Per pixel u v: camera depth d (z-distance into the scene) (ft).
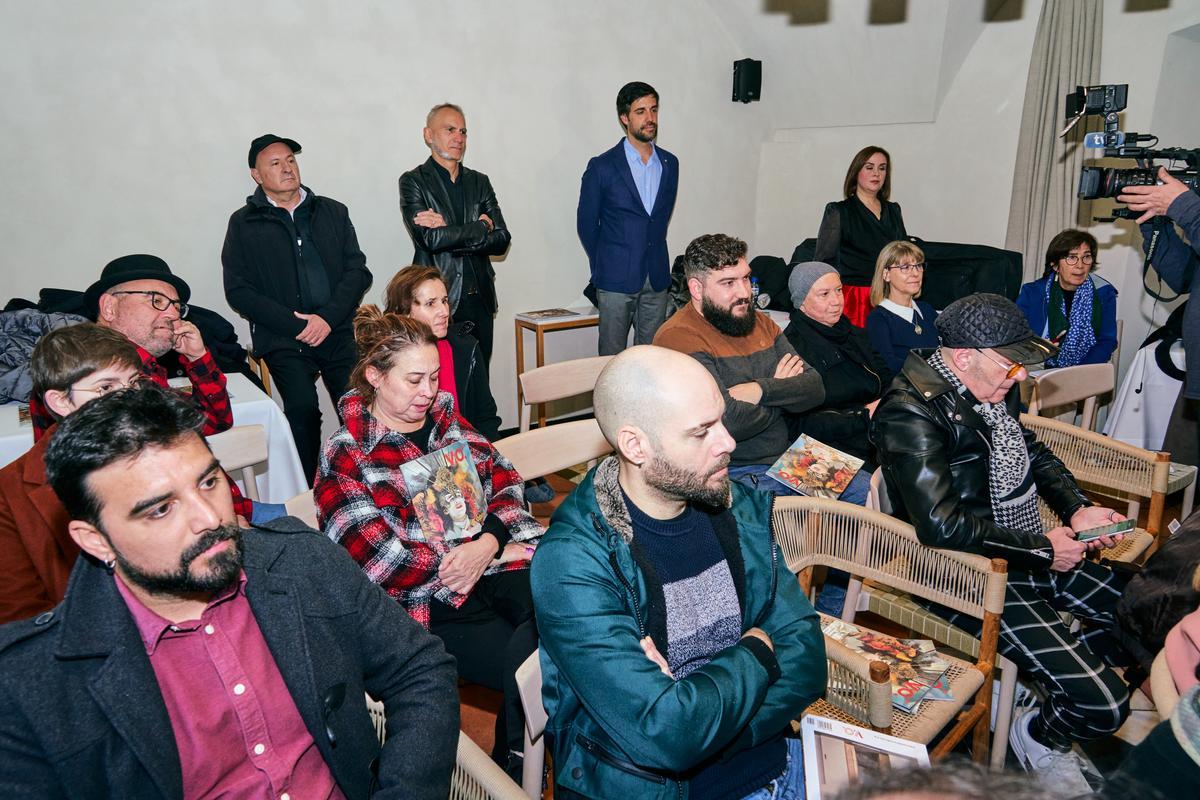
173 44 10.70
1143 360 10.89
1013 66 14.26
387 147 12.65
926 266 13.39
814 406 8.41
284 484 8.48
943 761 1.87
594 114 14.76
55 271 10.48
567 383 9.30
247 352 11.65
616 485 4.02
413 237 12.05
